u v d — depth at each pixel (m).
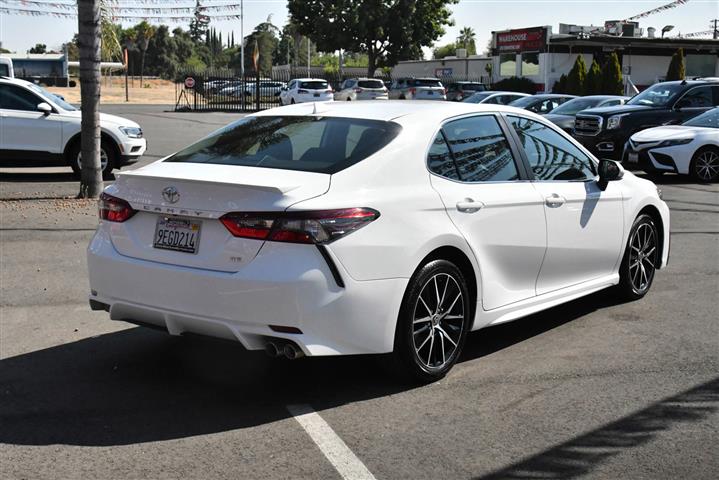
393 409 4.41
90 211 10.79
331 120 5.07
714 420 4.27
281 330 4.14
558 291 5.77
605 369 5.08
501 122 5.52
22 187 13.20
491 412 4.38
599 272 6.24
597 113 18.31
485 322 5.12
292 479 3.60
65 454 3.84
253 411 4.39
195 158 4.94
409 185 4.65
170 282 4.38
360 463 3.76
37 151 14.14
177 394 4.64
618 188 6.30
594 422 4.24
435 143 4.94
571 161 6.03
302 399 4.56
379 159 4.59
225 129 5.41
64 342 5.63
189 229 4.40
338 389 4.72
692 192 14.12
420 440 4.01
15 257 8.22
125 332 5.88
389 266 4.38
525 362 5.22
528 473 3.66
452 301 4.84
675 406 4.46
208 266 4.30
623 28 48.91
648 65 48.03
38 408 4.42
